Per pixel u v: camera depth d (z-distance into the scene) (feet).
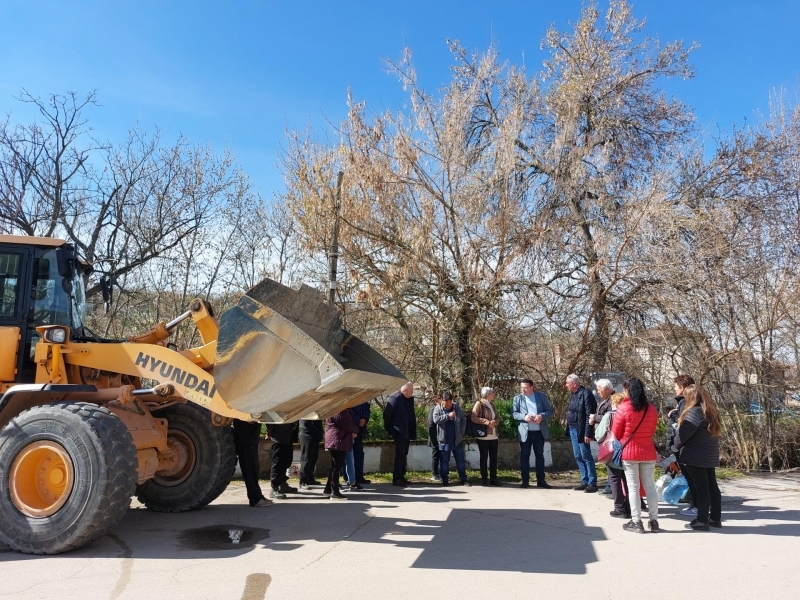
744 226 42.65
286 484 29.12
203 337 22.52
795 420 41.19
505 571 16.53
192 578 15.70
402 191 41.52
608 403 29.99
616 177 47.91
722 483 34.42
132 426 21.27
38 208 47.88
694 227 40.11
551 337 43.93
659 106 53.47
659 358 43.16
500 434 39.22
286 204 42.39
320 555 18.08
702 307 41.29
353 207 40.16
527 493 30.58
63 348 21.17
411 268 40.11
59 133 48.83
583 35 51.16
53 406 18.58
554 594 14.70
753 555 18.37
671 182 42.75
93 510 17.46
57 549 17.51
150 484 24.81
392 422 33.14
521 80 45.32
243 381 18.03
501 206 41.04
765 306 40.68
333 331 22.56
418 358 42.86
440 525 22.48
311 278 44.57
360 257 40.96
